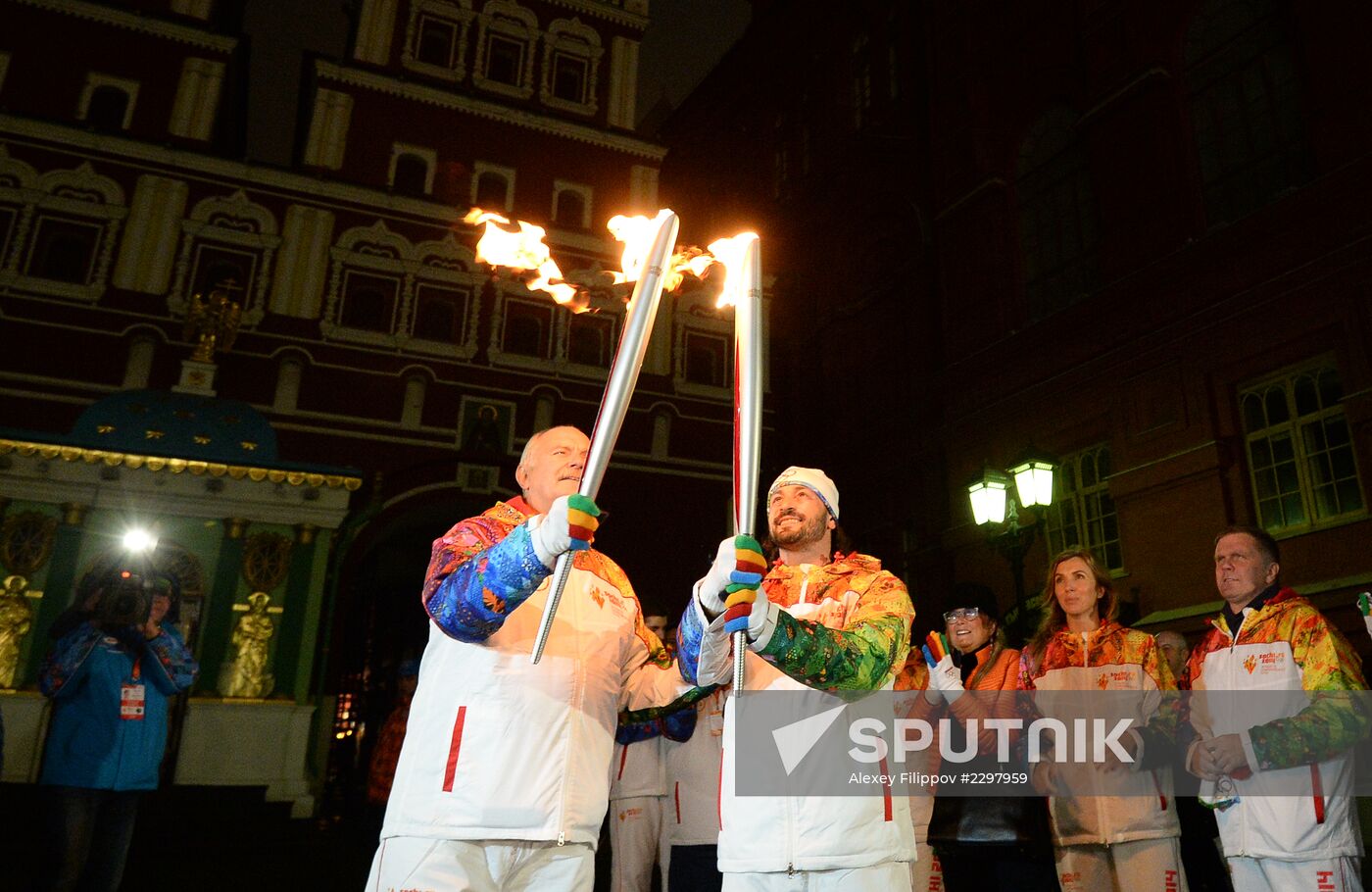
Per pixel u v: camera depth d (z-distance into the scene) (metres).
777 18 21.98
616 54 21.08
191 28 17.72
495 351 17.77
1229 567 3.47
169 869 8.85
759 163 22.00
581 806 2.10
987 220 14.76
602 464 1.91
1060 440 12.80
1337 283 9.84
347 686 18.94
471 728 2.05
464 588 1.95
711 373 19.53
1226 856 3.23
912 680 4.35
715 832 4.67
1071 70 13.73
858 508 16.84
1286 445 10.30
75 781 4.05
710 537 18.31
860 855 2.26
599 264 19.22
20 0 16.88
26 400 15.02
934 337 15.73
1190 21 12.16
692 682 2.34
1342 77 10.09
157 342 15.91
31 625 11.95
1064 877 3.84
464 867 1.98
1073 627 4.20
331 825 12.34
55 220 16.00
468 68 19.75
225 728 12.04
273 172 17.30
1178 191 11.75
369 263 17.52
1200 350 11.12
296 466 13.37
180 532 12.98
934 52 16.56
